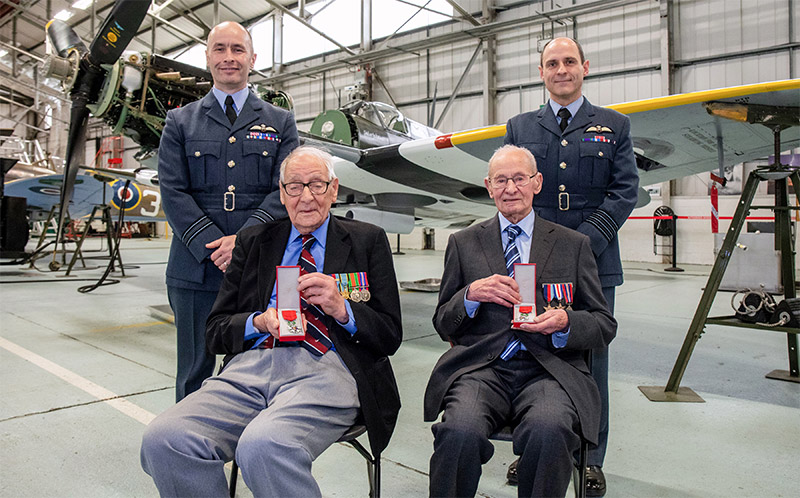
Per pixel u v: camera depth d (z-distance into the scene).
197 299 1.58
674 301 4.97
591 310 1.30
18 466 1.58
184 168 1.62
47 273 6.76
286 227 1.34
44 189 8.11
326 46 13.34
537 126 1.65
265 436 1.00
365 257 1.30
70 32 3.84
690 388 2.41
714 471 1.59
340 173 4.12
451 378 1.29
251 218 1.53
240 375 1.23
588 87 9.72
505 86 10.66
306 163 1.26
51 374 2.54
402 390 2.40
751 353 3.04
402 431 1.92
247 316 1.22
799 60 7.87
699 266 8.71
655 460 1.67
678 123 2.66
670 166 3.58
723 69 8.50
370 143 5.06
